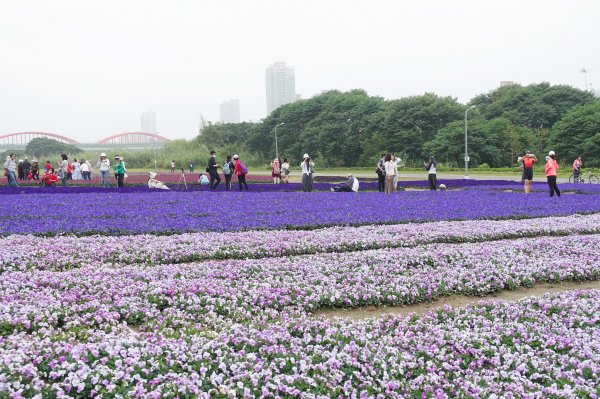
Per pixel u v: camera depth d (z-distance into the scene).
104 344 6.41
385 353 6.76
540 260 12.62
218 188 37.62
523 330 7.71
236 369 6.05
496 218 20.31
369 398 5.56
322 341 7.18
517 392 5.85
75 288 9.47
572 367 6.58
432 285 10.42
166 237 15.22
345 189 32.62
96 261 12.31
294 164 107.44
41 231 15.57
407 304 9.94
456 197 27.20
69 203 22.88
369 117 97.00
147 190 33.47
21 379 5.38
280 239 15.01
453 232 16.31
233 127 130.75
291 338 7.24
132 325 8.29
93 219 18.12
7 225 16.42
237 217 19.19
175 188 38.16
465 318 8.51
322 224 18.06
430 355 6.86
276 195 27.80
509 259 12.73
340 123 99.62
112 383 5.58
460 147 78.62
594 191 31.97
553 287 11.32
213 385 5.74
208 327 8.04
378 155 90.56
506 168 70.44
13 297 8.74
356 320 8.92
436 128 87.81
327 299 9.59
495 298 10.48
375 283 10.50
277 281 10.41
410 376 6.29
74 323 7.71
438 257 12.84
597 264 12.36
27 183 42.25
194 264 12.00
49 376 5.65
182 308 8.94
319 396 5.53
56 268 11.71
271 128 114.19
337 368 6.26
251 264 11.91
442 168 75.62
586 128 70.75
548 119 89.56
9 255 11.98
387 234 15.92
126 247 13.67
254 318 8.41
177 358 6.29
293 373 6.10
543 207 22.84
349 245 14.58
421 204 23.78
